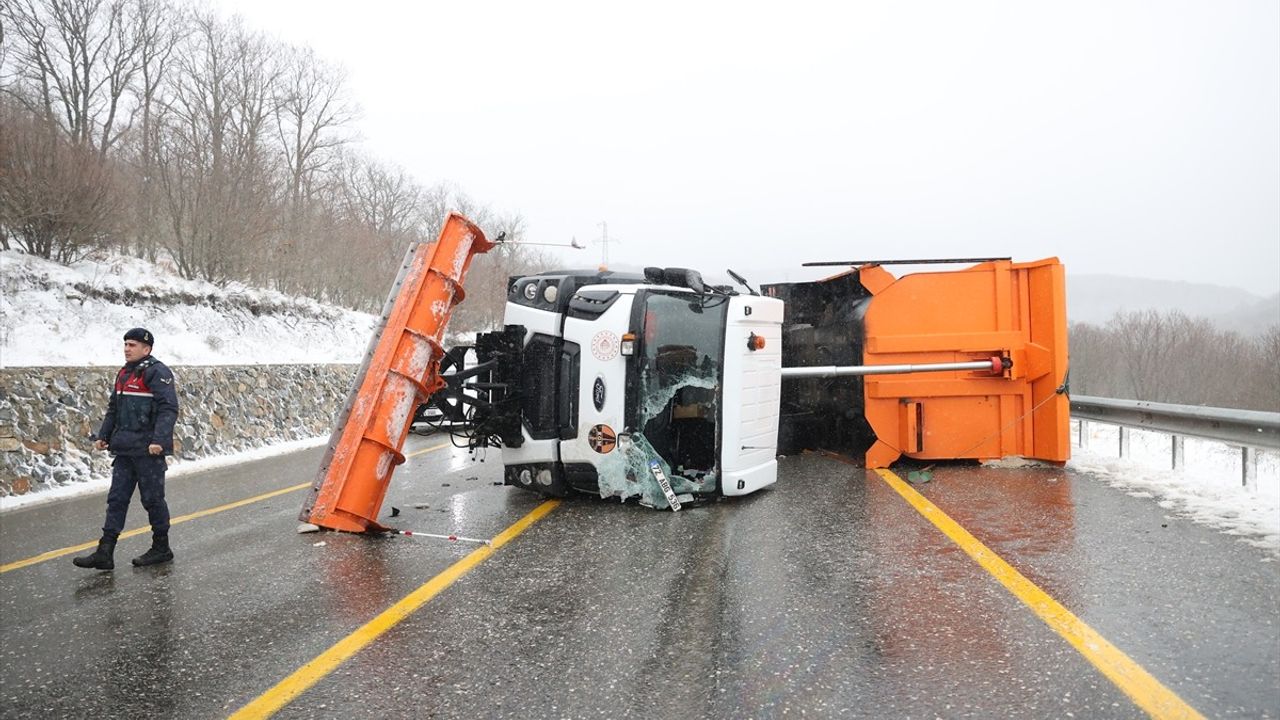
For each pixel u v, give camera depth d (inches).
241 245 933.8
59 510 330.3
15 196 615.8
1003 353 358.9
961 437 364.5
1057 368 349.1
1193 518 244.8
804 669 141.2
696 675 140.2
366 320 1120.2
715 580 197.8
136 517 307.4
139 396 231.3
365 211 1795.0
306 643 161.5
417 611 179.9
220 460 480.1
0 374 380.8
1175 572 189.3
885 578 194.1
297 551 238.4
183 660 154.5
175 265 919.7
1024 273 362.0
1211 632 150.8
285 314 930.1
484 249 296.7
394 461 265.7
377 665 148.9
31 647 164.7
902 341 363.6
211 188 912.3
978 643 150.2
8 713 132.9
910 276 367.9
